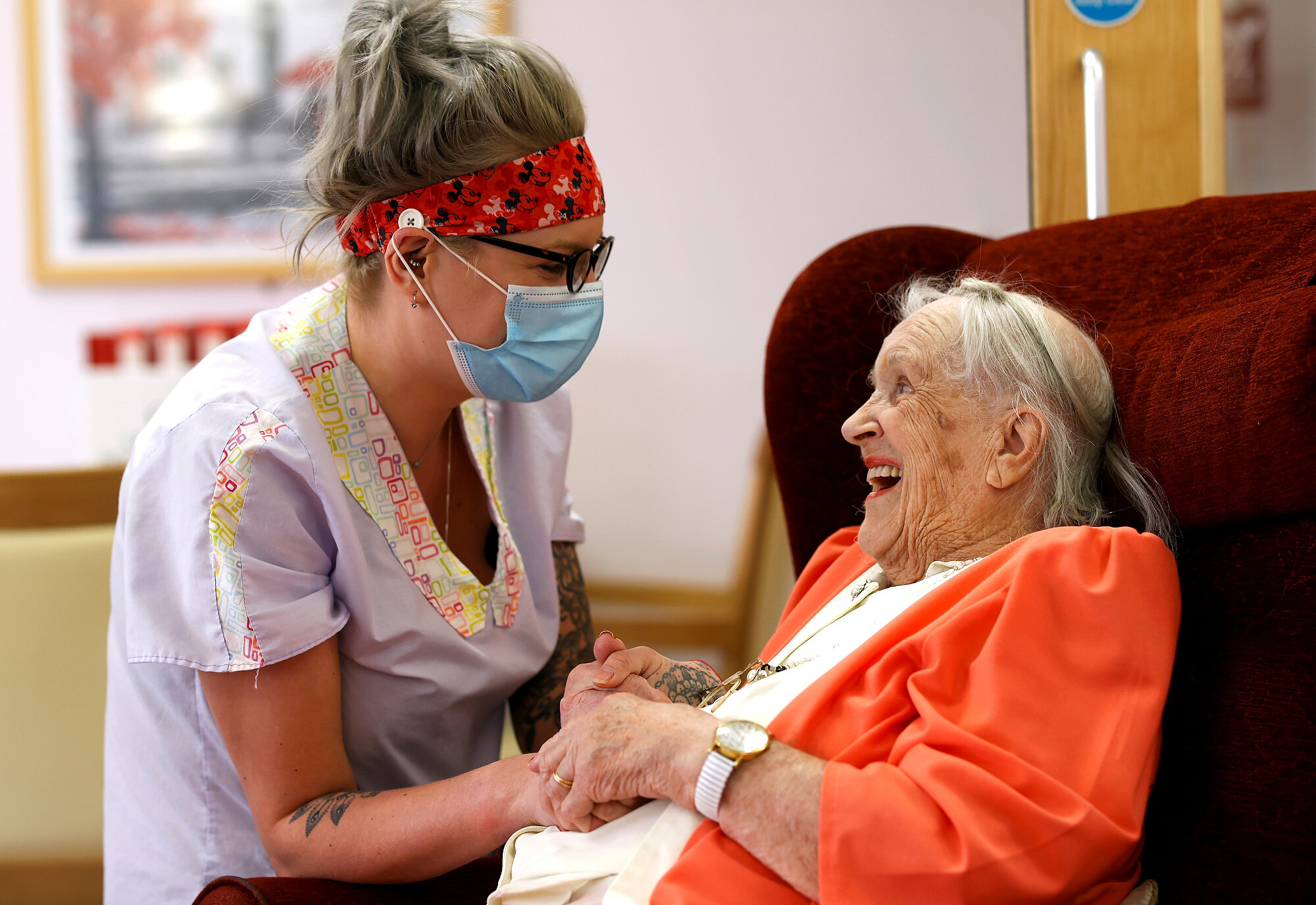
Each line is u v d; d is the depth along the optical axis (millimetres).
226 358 1358
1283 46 2363
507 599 1475
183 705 1336
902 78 3363
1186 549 1226
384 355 1368
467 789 1217
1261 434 1106
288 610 1232
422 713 1413
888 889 923
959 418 1242
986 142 3346
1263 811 1034
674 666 1370
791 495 1693
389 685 1385
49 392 3717
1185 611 1189
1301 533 1104
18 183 3666
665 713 1101
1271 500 1108
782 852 981
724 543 3557
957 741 978
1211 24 2062
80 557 1947
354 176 1293
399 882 1249
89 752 1916
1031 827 929
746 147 3441
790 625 1462
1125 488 1279
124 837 1389
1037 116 2096
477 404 1562
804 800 980
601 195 1354
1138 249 1501
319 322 1393
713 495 3553
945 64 3340
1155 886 1101
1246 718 1074
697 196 3473
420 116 1252
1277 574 1108
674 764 1053
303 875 1254
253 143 3639
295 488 1275
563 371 1361
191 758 1345
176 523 1238
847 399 1669
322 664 1275
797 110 3412
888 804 942
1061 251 1571
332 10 3607
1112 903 1047
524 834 1187
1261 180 2422
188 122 3637
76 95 3631
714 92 3436
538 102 1276
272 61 3619
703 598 3311
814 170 3424
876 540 1283
